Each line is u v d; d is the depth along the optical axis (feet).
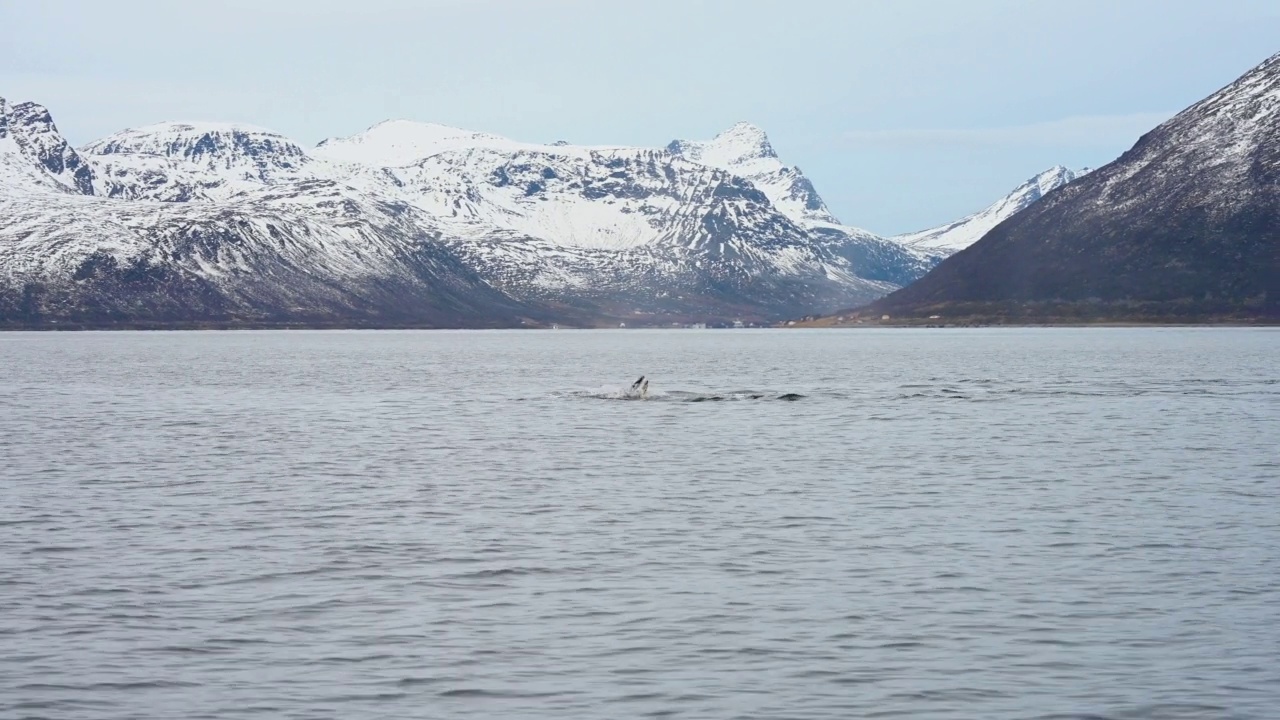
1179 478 197.36
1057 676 98.99
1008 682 97.76
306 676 99.14
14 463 218.79
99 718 90.84
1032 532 152.46
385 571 132.05
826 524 158.40
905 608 117.29
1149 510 167.63
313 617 114.52
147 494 183.11
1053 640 107.65
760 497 179.93
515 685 97.35
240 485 191.93
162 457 227.40
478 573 131.23
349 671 100.27
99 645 106.42
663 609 117.19
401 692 95.91
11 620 113.19
